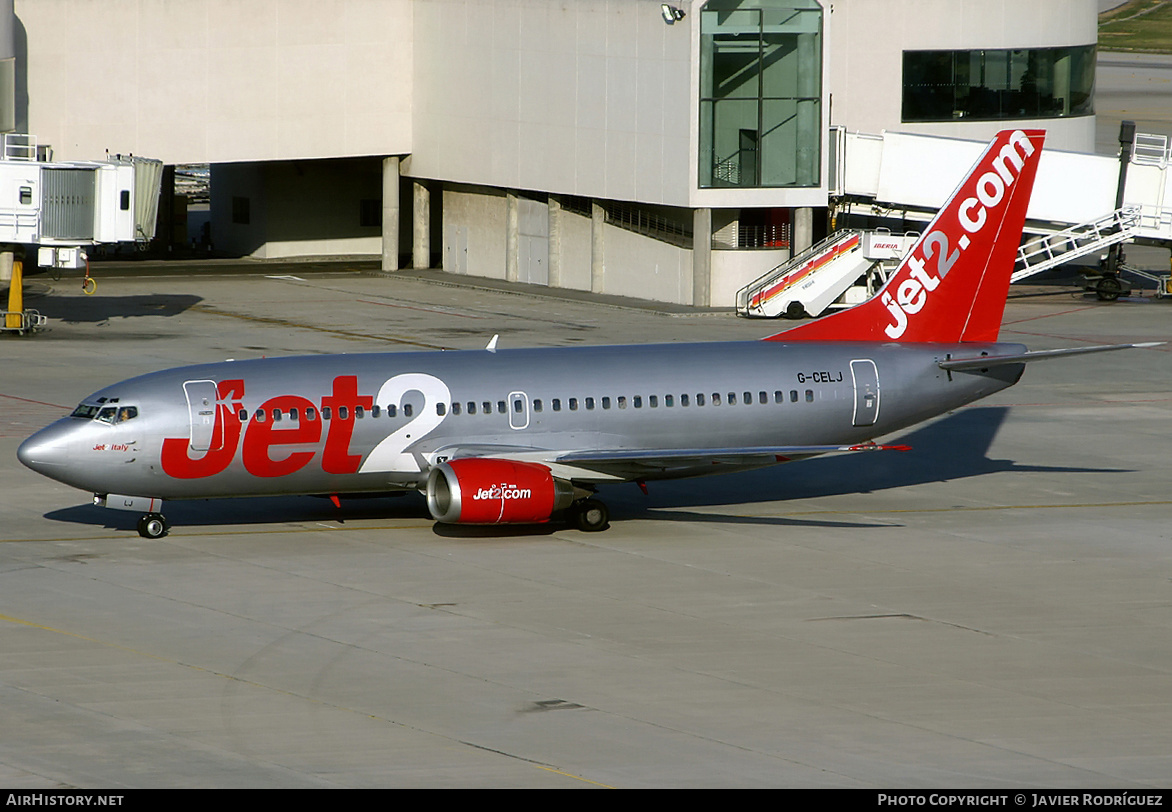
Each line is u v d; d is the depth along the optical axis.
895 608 85.19
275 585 87.56
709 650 77.25
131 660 74.25
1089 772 61.81
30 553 93.69
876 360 107.75
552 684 71.88
